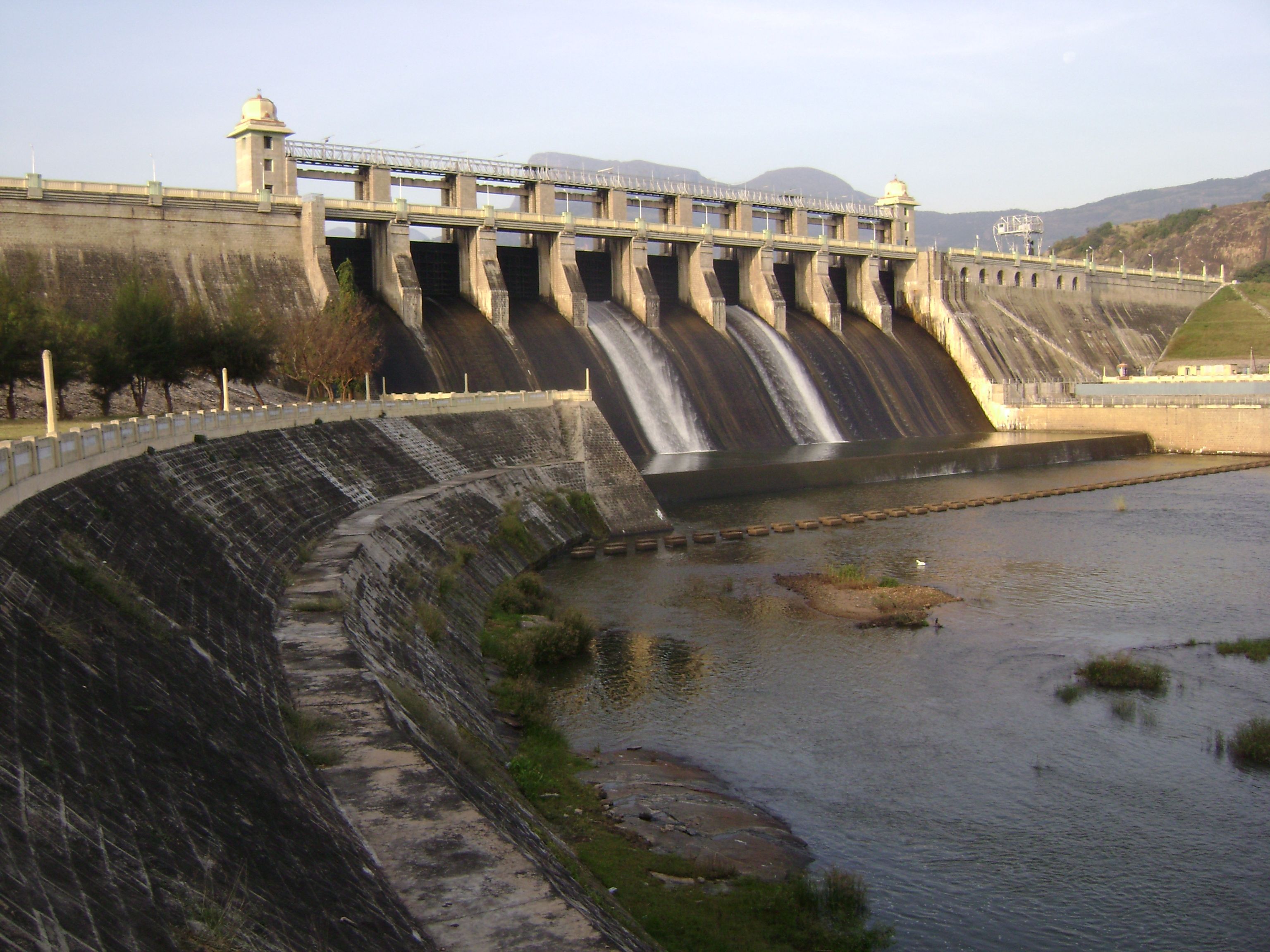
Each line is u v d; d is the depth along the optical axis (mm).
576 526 87562
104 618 26672
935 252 181000
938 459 126938
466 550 66000
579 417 95938
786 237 159250
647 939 27594
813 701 50375
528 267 136125
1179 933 31453
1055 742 45438
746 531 90812
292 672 34719
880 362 163875
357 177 125500
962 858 35750
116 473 38812
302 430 65750
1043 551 84250
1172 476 127562
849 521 96625
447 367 112500
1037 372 186750
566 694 51219
